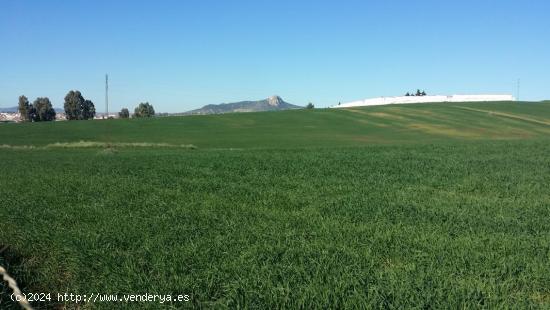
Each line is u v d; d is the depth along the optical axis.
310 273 7.25
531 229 10.26
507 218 11.16
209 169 23.02
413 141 57.09
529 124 76.06
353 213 11.97
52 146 48.00
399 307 5.91
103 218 11.33
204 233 9.88
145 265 7.77
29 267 7.80
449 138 61.75
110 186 16.94
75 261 7.93
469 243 8.82
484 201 13.72
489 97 128.12
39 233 9.69
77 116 146.75
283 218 11.38
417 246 8.69
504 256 8.02
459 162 25.56
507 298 6.14
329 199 14.19
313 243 8.93
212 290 6.68
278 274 7.13
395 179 18.84
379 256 8.14
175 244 8.92
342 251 8.34
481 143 41.38
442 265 7.59
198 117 86.19
